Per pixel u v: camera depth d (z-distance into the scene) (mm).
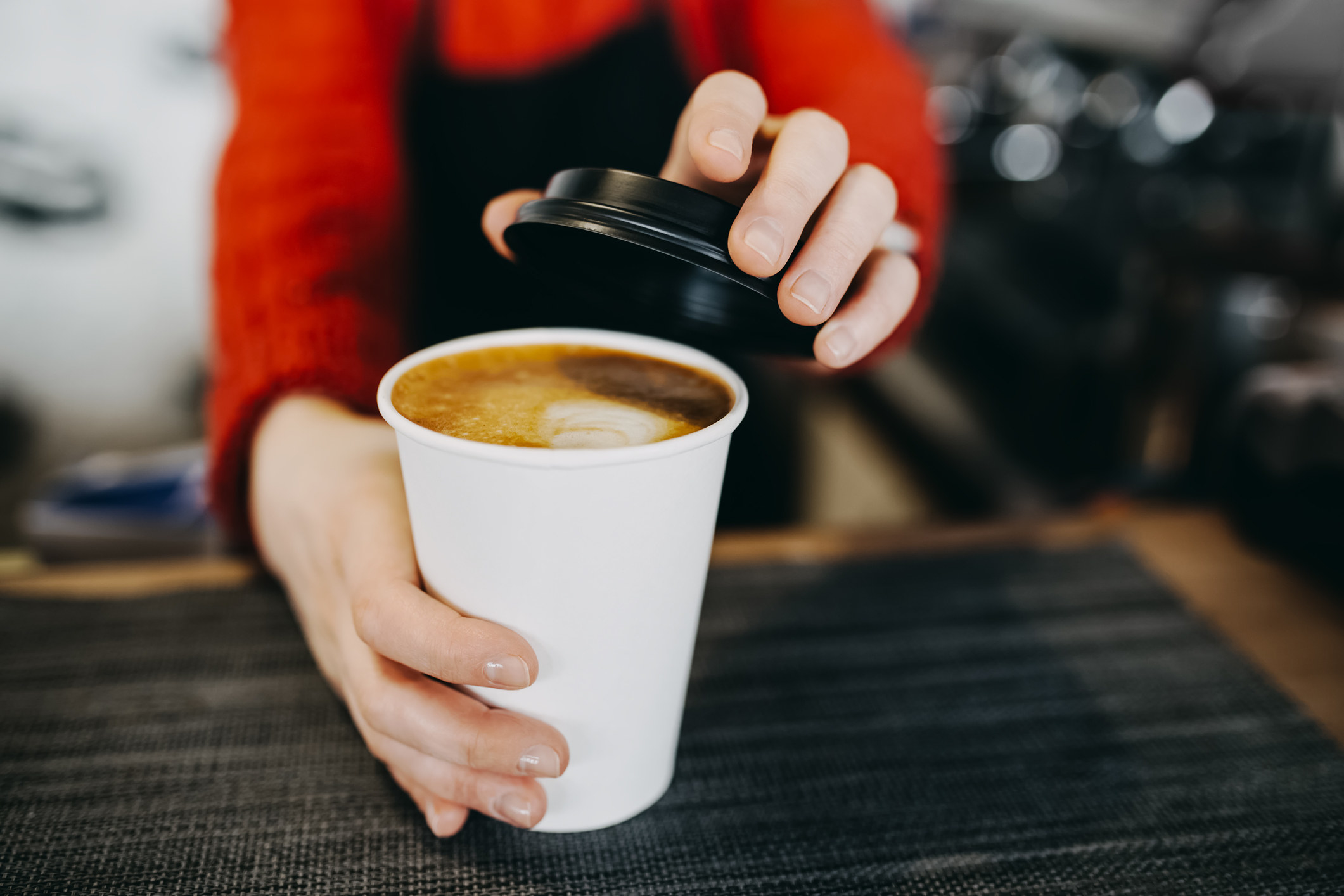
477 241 656
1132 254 1091
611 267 350
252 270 452
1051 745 369
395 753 322
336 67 523
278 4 540
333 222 465
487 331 668
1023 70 1260
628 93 645
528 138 646
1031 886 318
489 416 323
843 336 332
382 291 466
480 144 643
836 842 331
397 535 332
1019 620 432
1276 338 949
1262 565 478
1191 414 1062
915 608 438
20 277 1539
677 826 335
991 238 1309
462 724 305
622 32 634
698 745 367
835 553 479
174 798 339
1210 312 988
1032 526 505
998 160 1312
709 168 316
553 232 327
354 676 322
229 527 451
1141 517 519
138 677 388
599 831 333
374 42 583
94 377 1423
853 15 589
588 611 301
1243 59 968
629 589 302
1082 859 326
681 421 323
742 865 323
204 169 1575
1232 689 396
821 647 415
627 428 318
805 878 319
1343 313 898
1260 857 329
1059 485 1105
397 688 312
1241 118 1050
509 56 629
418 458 295
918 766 359
